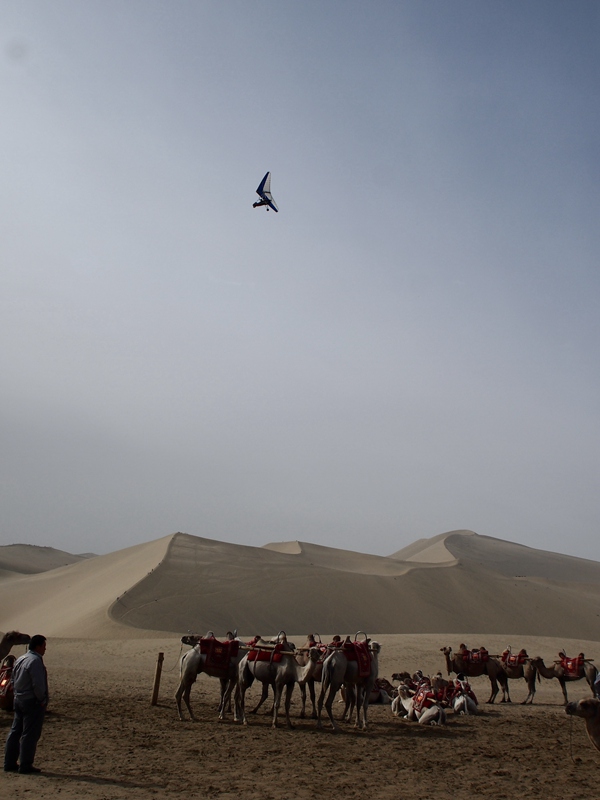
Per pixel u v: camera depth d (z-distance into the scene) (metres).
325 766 13.06
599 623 76.94
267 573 78.12
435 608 74.94
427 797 11.13
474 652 24.59
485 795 11.41
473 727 18.42
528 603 80.44
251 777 11.99
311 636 19.56
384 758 14.00
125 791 10.70
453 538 173.12
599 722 12.66
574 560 179.50
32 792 10.38
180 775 11.95
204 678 27.97
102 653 37.31
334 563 104.88
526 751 15.21
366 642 18.38
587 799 11.30
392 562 111.62
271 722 18.00
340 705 22.30
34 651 11.96
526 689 29.94
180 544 89.25
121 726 16.44
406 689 20.50
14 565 173.12
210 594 67.25
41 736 14.89
